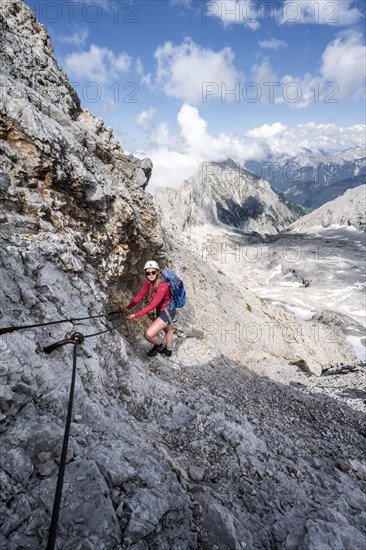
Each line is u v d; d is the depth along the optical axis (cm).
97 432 539
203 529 461
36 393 536
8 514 372
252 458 661
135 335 1208
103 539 384
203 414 804
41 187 915
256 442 739
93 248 992
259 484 597
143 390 799
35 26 1534
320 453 873
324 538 488
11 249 690
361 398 1773
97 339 755
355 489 714
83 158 1104
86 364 664
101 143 1312
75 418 542
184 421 757
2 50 1255
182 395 880
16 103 936
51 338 628
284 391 1472
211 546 442
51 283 725
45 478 428
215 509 481
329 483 695
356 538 517
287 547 473
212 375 1305
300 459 760
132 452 523
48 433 470
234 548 444
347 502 649
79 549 366
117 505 434
